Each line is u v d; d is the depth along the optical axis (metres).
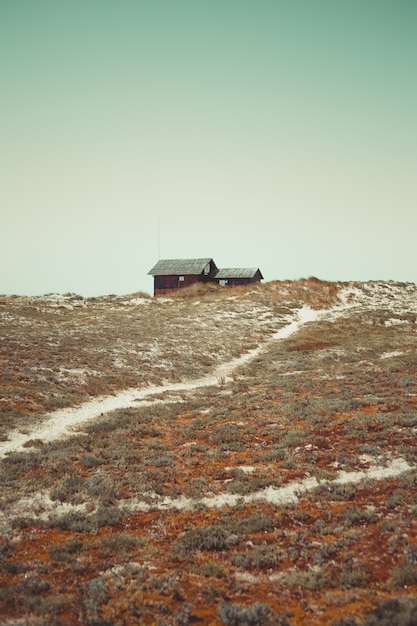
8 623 8.65
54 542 12.27
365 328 57.34
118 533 12.73
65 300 74.44
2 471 17.20
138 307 70.56
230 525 12.77
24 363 33.91
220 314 63.88
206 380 37.88
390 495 13.97
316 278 83.25
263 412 24.64
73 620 8.79
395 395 25.22
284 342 51.47
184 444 20.77
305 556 11.02
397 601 8.67
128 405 29.06
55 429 23.28
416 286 82.50
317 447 18.89
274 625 8.47
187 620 8.68
